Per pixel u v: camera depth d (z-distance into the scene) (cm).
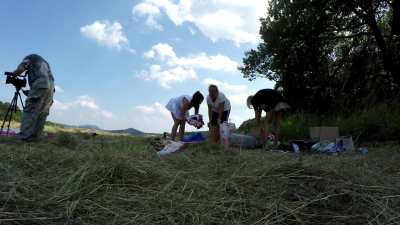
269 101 983
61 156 494
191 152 648
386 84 1861
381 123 1386
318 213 329
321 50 2058
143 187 371
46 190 346
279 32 1922
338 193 369
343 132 1428
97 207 312
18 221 276
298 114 1755
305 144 995
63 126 1659
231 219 304
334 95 1983
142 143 788
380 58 1950
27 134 782
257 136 1020
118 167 394
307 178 407
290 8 1905
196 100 972
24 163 455
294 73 2033
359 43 2089
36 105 795
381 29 2067
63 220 284
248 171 432
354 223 310
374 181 418
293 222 309
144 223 286
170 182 380
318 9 1848
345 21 2005
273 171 426
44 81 803
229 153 648
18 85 837
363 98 1777
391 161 611
